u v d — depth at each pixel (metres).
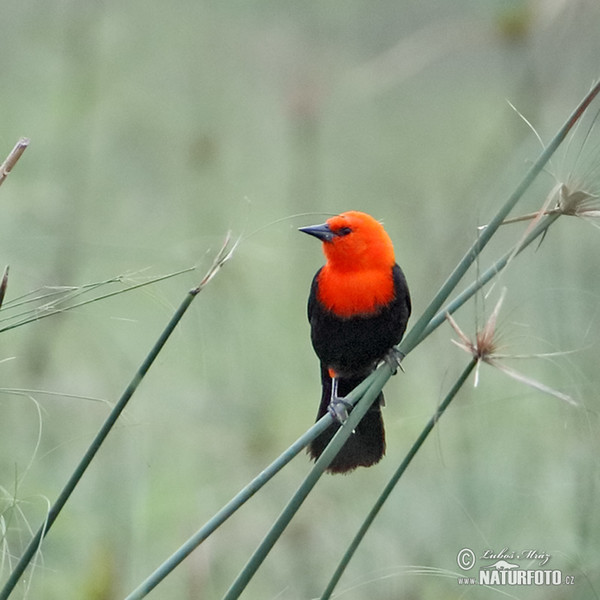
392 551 11.27
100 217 15.04
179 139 16.62
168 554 11.45
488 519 10.89
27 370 12.30
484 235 7.09
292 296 14.68
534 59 12.93
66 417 11.98
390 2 16.14
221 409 12.77
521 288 11.55
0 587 8.95
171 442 12.37
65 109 16.03
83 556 10.99
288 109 15.86
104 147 16.45
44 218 13.52
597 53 12.51
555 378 11.23
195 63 17.41
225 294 13.09
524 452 11.22
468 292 7.29
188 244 12.77
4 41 17.02
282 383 13.76
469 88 17.25
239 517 12.09
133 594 6.43
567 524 10.38
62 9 16.92
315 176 15.99
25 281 12.27
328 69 15.93
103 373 12.39
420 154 17.59
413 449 7.04
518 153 10.99
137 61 17.34
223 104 17.34
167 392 12.49
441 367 12.79
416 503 11.69
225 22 17.34
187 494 12.04
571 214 7.02
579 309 10.94
